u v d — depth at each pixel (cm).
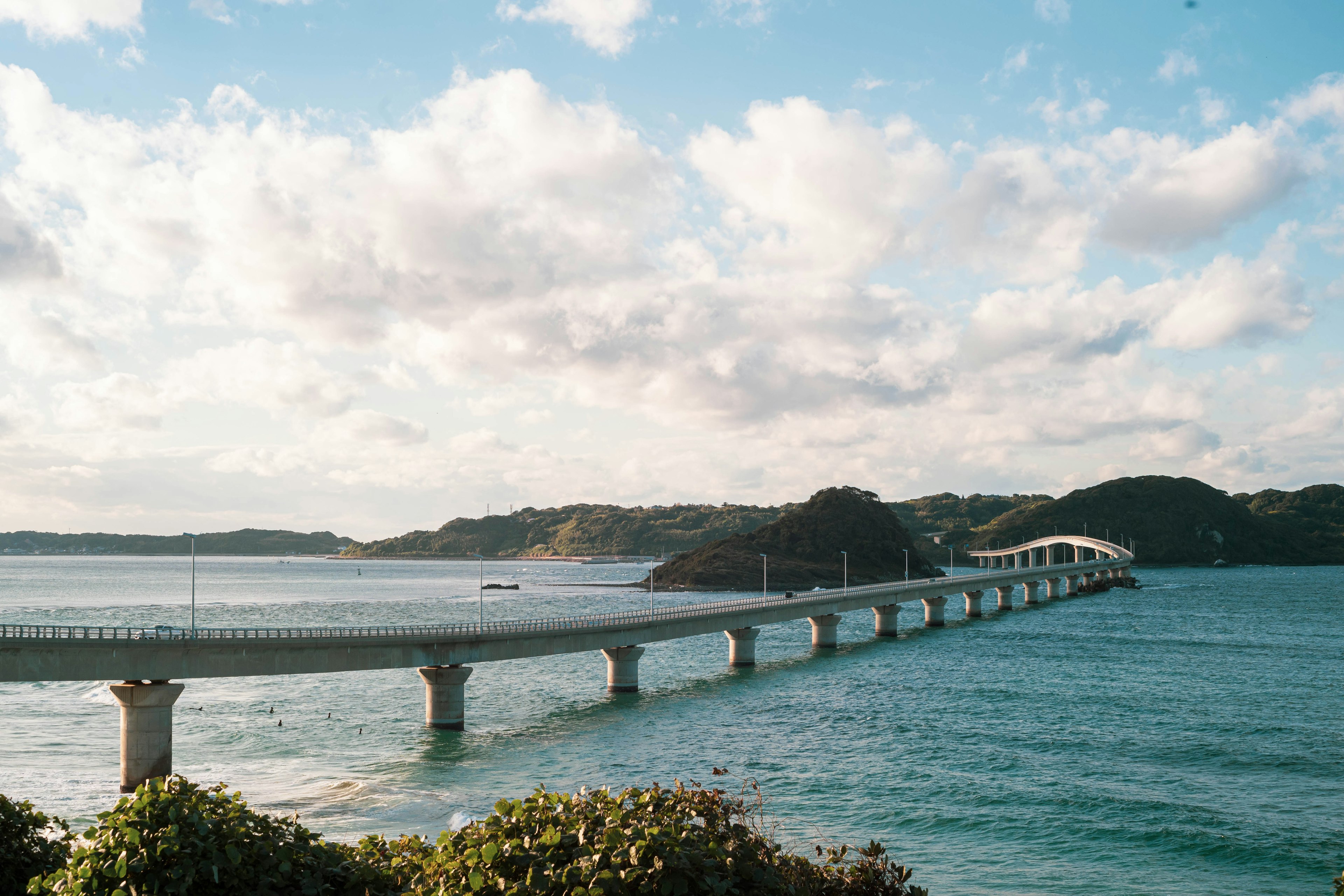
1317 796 5116
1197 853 4238
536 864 1445
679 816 1614
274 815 4716
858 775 5625
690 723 7375
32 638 5397
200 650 5947
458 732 7019
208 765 5944
